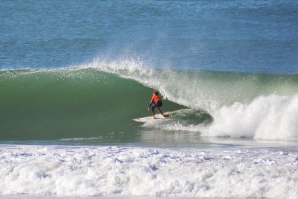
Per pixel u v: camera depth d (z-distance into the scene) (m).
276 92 69.56
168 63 114.88
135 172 32.97
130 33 159.38
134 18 185.25
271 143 48.59
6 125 60.66
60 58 124.38
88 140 51.72
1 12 195.62
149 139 52.00
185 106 65.94
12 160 36.47
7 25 171.00
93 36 154.12
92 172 33.31
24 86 72.00
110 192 31.28
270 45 141.12
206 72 76.81
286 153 39.47
